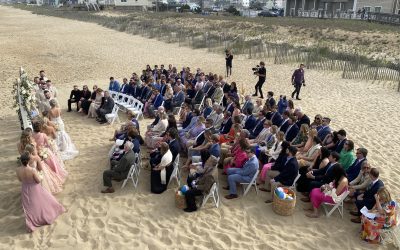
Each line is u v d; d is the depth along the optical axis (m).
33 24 60.12
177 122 12.95
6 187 8.96
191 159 9.86
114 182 9.20
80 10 88.38
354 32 35.78
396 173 9.98
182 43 37.12
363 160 8.52
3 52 29.75
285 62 26.92
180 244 7.04
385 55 28.83
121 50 33.12
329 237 7.29
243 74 23.38
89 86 20.28
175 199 8.17
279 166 8.81
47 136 9.45
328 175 8.11
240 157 8.97
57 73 23.59
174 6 84.81
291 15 64.12
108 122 13.78
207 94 15.55
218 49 33.06
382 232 7.02
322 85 20.42
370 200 7.52
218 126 12.03
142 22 53.72
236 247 6.97
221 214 8.00
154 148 10.59
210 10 80.88
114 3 92.12
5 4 175.12
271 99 13.32
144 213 7.98
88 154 10.88
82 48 33.84
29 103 11.42
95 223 7.61
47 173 8.41
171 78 16.91
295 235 7.34
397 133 13.02
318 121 10.80
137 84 16.20
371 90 19.31
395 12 49.34
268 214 8.00
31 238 7.13
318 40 35.19
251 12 70.81
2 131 12.75
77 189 8.87
